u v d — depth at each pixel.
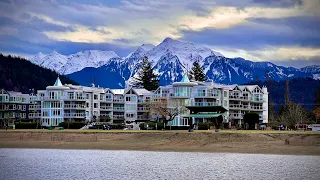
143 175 89.94
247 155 115.25
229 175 88.56
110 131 151.00
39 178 88.44
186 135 136.00
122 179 86.50
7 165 104.44
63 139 147.62
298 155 113.62
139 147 133.25
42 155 122.31
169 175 89.62
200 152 122.44
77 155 121.44
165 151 125.81
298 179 83.94
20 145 143.50
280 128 171.25
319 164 99.75
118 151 128.50
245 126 175.75
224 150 123.69
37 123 197.50
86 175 91.00
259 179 84.38
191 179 85.19
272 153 116.94
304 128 168.25
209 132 136.12
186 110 198.50
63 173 93.44
